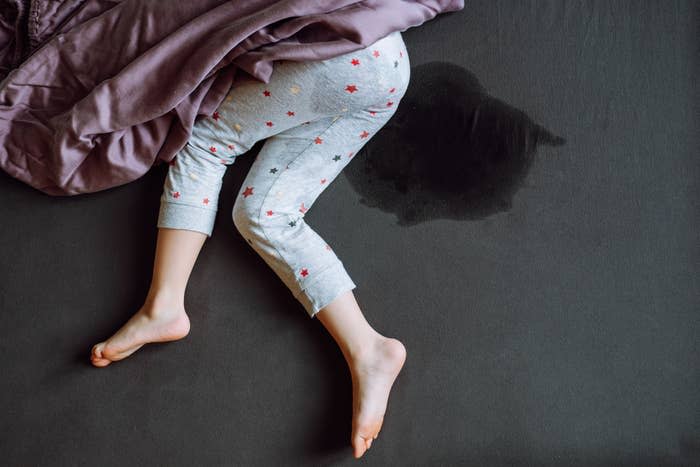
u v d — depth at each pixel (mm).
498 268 1190
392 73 1036
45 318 1171
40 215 1189
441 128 1217
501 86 1231
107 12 1081
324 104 1044
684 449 1146
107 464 1140
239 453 1144
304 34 1004
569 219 1202
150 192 1197
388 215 1200
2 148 1122
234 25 993
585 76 1236
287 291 1183
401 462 1144
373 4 1009
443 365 1167
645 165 1217
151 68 1028
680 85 1237
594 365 1167
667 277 1189
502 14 1248
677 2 1252
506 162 1213
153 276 1140
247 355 1169
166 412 1153
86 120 1043
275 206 1098
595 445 1146
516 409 1155
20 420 1146
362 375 1111
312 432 1149
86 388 1157
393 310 1180
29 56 1119
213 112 1080
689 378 1162
